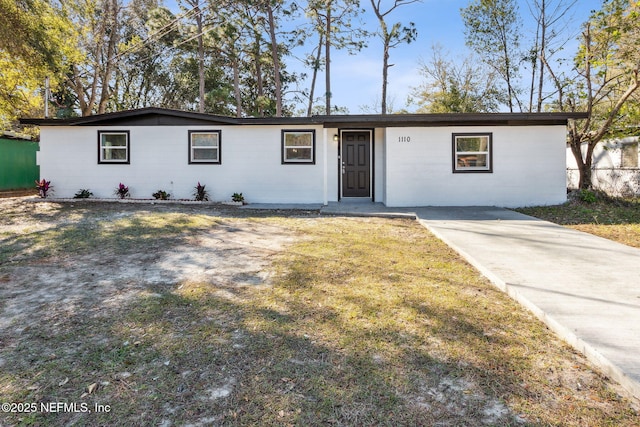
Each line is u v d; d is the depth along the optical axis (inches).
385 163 418.0
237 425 75.4
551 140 402.0
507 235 247.6
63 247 223.5
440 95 919.0
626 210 365.7
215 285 157.2
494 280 157.1
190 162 442.9
